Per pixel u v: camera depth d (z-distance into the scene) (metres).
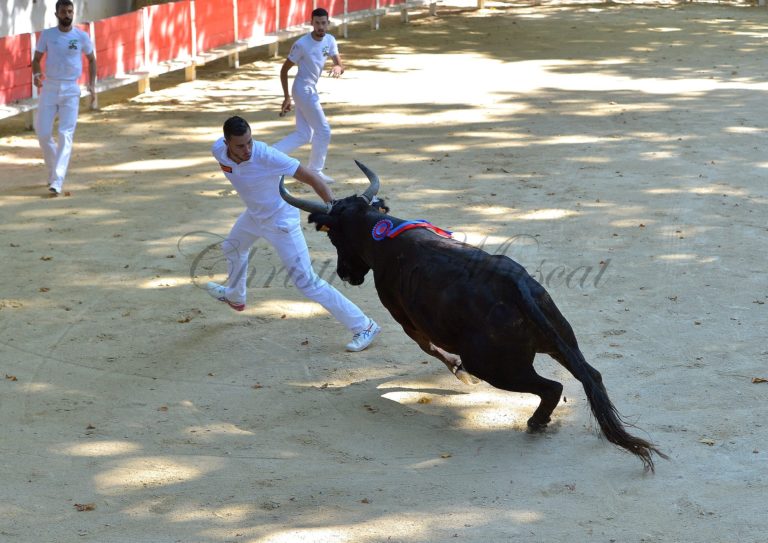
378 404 9.05
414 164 17.16
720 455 7.90
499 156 17.59
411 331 9.16
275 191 9.89
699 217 13.97
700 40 31.36
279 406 9.02
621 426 7.56
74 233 13.80
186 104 22.62
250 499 7.39
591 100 22.41
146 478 7.73
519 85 24.23
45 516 7.18
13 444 8.28
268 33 28.67
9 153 18.38
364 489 7.54
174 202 15.23
